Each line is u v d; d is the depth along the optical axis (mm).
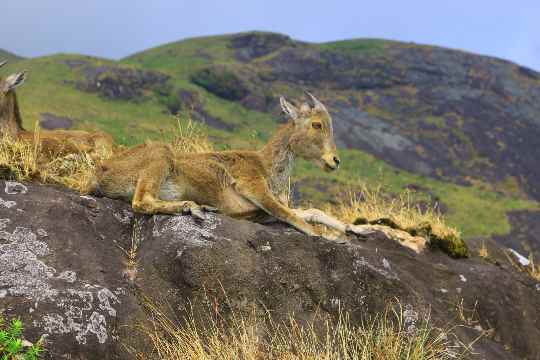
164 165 8930
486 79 138875
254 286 8227
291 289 8445
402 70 139625
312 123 10078
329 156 10039
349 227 10078
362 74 137875
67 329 6883
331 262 8812
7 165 9242
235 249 8336
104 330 7094
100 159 12258
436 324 9055
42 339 6523
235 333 7934
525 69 144000
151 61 136125
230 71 118125
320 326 8367
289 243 8719
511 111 129625
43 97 87750
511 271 12266
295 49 142750
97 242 8141
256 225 8836
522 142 122312
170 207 8500
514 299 10984
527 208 92375
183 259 8031
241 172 9695
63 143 13102
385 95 133375
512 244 80500
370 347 8258
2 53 136375
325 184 61406
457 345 8945
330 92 133500
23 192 8312
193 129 13578
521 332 10602
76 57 108562
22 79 13938
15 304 6895
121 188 9055
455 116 126312
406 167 109062
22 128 14164
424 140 118500
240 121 103875
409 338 8648
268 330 8109
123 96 96875
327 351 7871
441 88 135375
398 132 120375
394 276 9117
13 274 7195
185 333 7672
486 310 10531
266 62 137375
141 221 8680
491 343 9953
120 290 7629
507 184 109875
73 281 7367
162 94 103625
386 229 11578
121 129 70250
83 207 8438
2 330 6578
